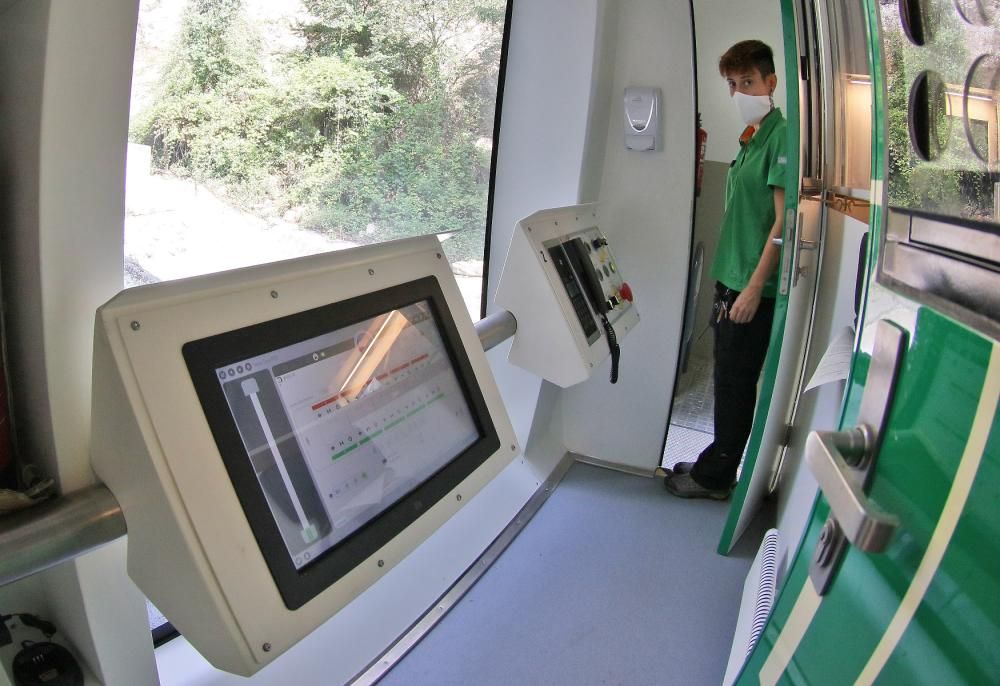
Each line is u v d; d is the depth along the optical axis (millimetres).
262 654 812
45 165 842
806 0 1985
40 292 884
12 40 839
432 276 1241
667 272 2664
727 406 2521
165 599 847
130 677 1134
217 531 792
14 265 901
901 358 701
